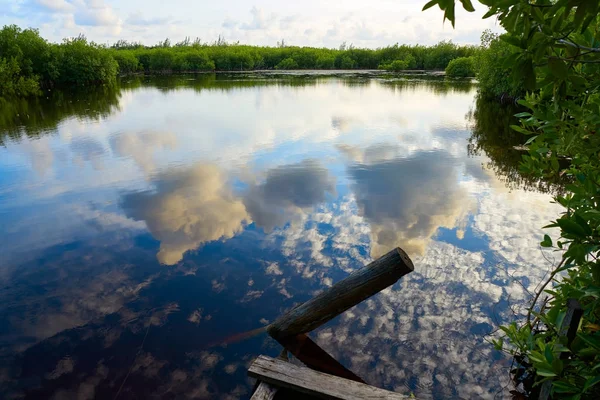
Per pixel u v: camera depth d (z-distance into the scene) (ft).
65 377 10.34
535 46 4.49
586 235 5.17
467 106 63.98
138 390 9.91
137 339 11.71
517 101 8.49
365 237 17.71
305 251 16.60
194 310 12.94
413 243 17.06
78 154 33.68
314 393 8.73
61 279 14.87
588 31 6.00
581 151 7.24
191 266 15.60
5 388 10.00
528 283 13.87
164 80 140.97
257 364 9.55
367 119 50.01
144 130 44.16
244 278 14.71
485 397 9.42
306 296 13.57
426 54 207.62
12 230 18.99
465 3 3.96
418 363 10.48
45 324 12.41
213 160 31.01
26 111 63.21
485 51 78.64
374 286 10.12
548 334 8.59
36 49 116.47
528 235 17.61
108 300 13.57
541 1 4.22
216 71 208.44
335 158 31.14
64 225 19.52
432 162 29.86
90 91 103.60
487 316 12.23
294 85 107.96
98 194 23.81
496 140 37.76
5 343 11.60
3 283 14.65
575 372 6.73
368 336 11.50
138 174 27.68
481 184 24.82
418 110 58.75
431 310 12.59
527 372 10.09
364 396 8.50
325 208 21.13
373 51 232.32
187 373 10.42
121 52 189.67
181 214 20.61
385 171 27.58
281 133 41.34
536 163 8.95
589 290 5.64
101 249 17.10
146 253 16.67
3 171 28.81
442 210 20.70
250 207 21.42
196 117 52.90
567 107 6.93
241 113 55.93
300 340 11.36
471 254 16.01
